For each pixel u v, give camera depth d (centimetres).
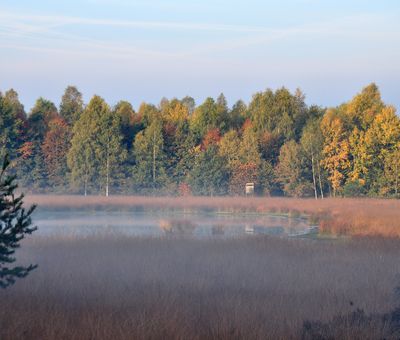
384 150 7862
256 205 6694
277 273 2105
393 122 7919
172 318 1341
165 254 2577
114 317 1373
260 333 1252
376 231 3453
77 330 1248
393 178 7681
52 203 7088
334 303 1589
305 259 2455
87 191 9306
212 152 9112
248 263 2331
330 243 3086
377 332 1229
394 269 2164
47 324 1276
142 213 6309
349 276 2025
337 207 5725
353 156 8488
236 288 1841
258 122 11481
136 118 11269
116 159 9388
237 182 8881
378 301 1605
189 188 9050
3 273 1290
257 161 9112
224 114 11944
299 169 8719
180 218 5528
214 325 1313
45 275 1948
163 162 9488
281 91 12088
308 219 5250
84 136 9356
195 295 1714
